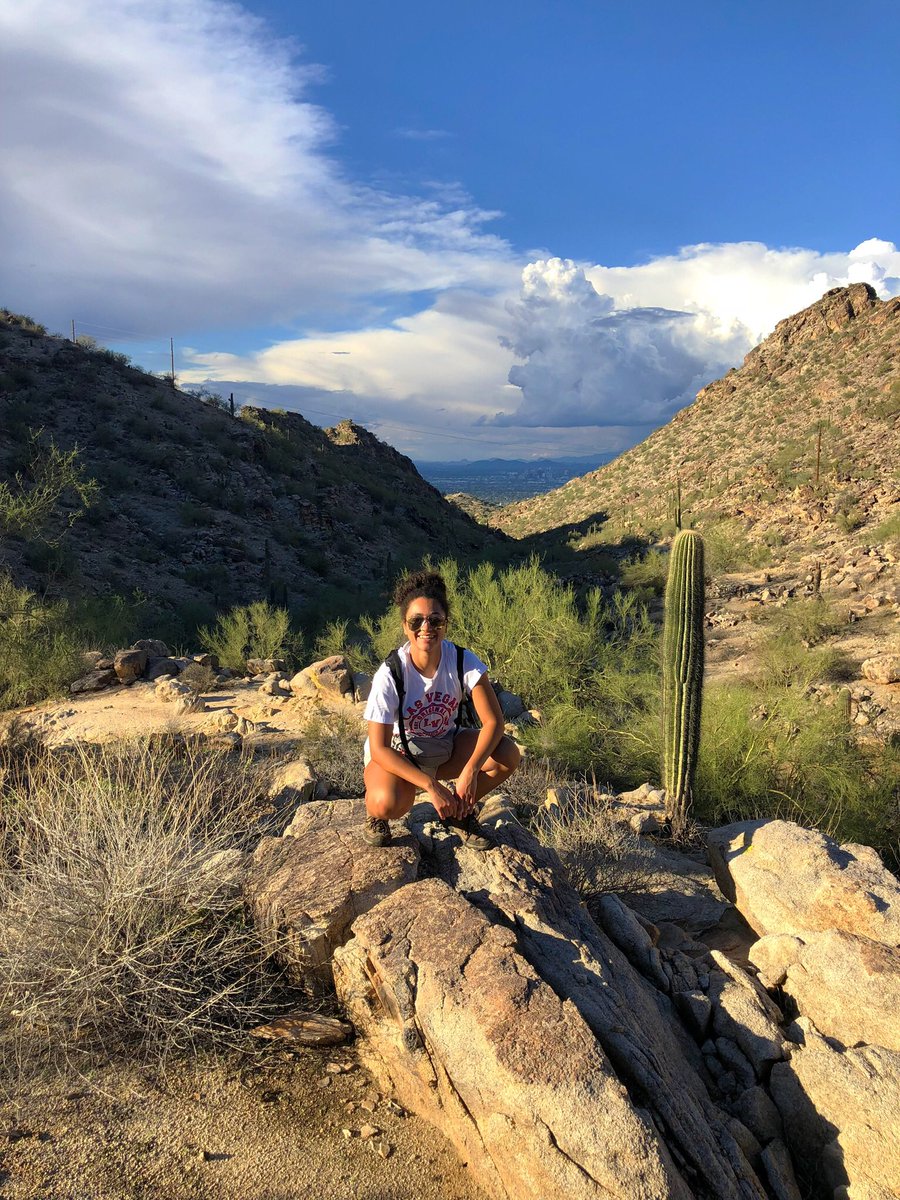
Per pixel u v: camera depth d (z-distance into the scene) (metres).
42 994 2.90
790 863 4.35
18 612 12.81
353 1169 2.46
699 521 42.03
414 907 3.20
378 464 78.31
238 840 4.21
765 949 3.74
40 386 46.84
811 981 3.38
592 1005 2.81
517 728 8.95
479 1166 2.47
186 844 3.65
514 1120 2.36
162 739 6.56
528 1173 2.31
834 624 18.80
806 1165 2.78
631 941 3.66
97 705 9.44
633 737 9.05
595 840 5.04
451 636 11.51
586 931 3.38
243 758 6.26
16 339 51.28
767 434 68.81
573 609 12.08
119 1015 2.99
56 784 4.40
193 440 47.84
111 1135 2.47
